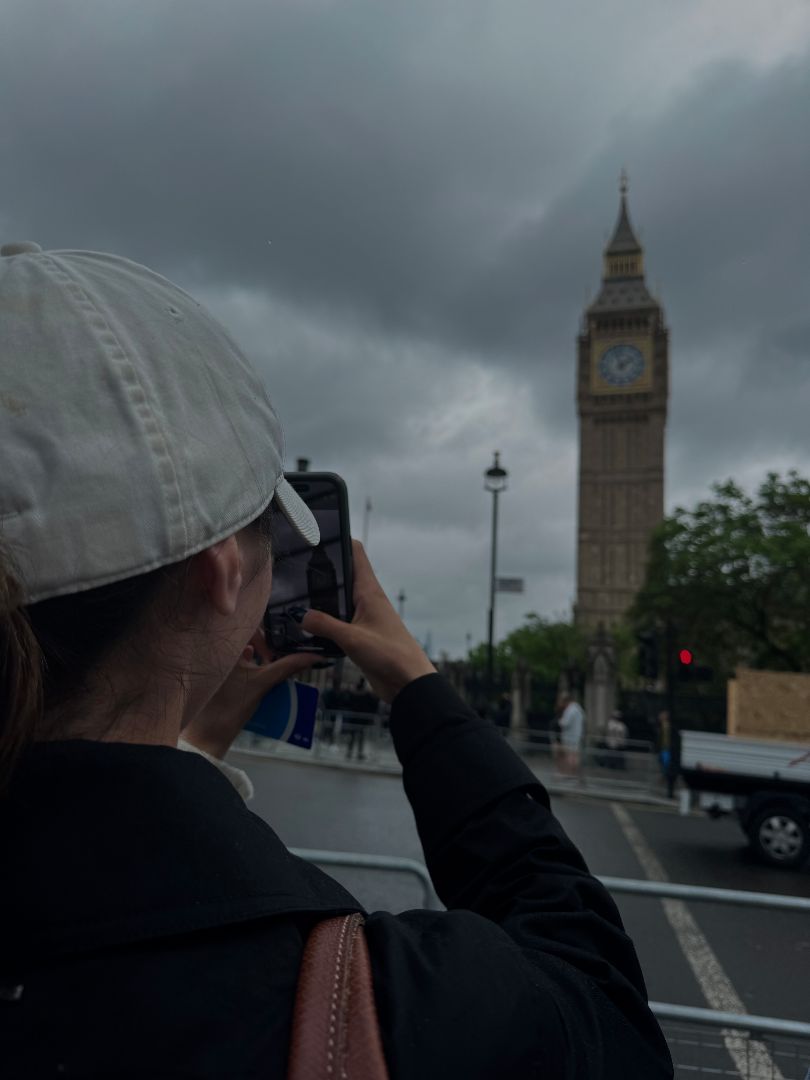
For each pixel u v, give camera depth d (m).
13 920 0.53
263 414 0.73
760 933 4.08
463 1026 0.60
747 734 12.75
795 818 10.64
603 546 100.81
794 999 3.63
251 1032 0.54
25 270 0.67
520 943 0.76
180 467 0.63
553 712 33.22
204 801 0.59
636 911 7.47
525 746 20.94
